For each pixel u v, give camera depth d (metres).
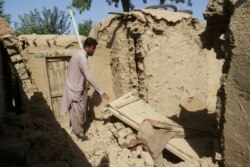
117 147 5.25
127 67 6.96
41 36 7.86
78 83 5.76
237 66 3.77
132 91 6.82
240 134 3.72
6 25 6.47
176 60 6.88
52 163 4.21
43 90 7.49
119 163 4.70
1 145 4.20
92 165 4.66
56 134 5.54
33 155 4.36
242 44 3.71
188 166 4.32
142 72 6.52
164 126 5.36
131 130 5.74
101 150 5.14
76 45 8.16
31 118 5.79
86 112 6.53
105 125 6.33
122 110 6.03
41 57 7.47
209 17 4.44
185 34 7.05
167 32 6.74
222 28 4.51
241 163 3.71
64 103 5.86
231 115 3.85
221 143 4.07
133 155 4.95
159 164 4.80
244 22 3.73
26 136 4.79
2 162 4.13
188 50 7.11
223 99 4.09
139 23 6.46
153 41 6.53
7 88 7.15
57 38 7.98
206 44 4.90
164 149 5.29
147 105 6.27
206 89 7.62
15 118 5.46
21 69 6.61
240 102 3.73
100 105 7.18
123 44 6.97
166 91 6.73
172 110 6.80
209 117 6.59
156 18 6.55
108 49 7.43
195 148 4.89
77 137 5.88
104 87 7.38
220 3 4.21
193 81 7.25
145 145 5.12
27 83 6.66
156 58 6.56
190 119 6.55
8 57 6.86
